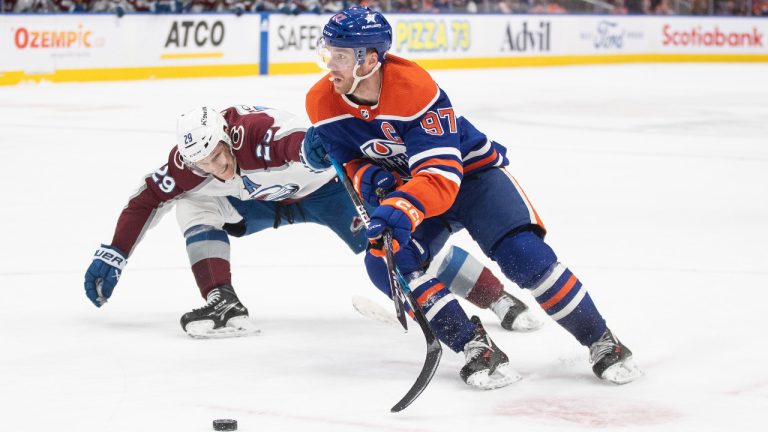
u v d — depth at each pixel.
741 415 3.56
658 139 12.55
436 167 3.75
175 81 19.69
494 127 13.52
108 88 18.06
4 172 9.59
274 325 4.80
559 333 4.62
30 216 7.61
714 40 28.47
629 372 3.90
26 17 18.20
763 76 23.11
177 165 4.58
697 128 13.69
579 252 6.44
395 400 3.73
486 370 3.83
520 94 18.14
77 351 4.36
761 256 6.33
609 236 6.97
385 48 3.75
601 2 27.20
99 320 4.88
